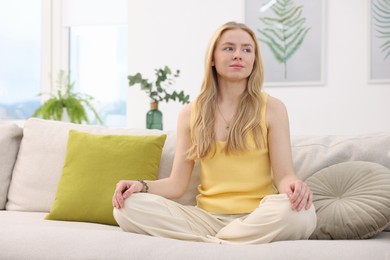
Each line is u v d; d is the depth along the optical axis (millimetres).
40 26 4980
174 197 1819
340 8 4199
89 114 4926
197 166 1980
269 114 1815
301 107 4309
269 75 4367
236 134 1769
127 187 1653
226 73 1832
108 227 1867
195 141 1825
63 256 1410
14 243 1483
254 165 1776
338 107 4227
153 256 1351
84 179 1986
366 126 4172
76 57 4973
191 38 4520
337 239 1550
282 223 1475
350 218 1517
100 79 4910
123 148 2016
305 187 1493
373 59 4141
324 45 4227
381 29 4117
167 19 4570
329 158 1850
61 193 2002
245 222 1542
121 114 4867
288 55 4316
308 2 4254
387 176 1596
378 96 4141
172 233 1571
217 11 4461
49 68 4984
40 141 2230
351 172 1678
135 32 4648
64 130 2238
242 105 1834
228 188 1756
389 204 1501
